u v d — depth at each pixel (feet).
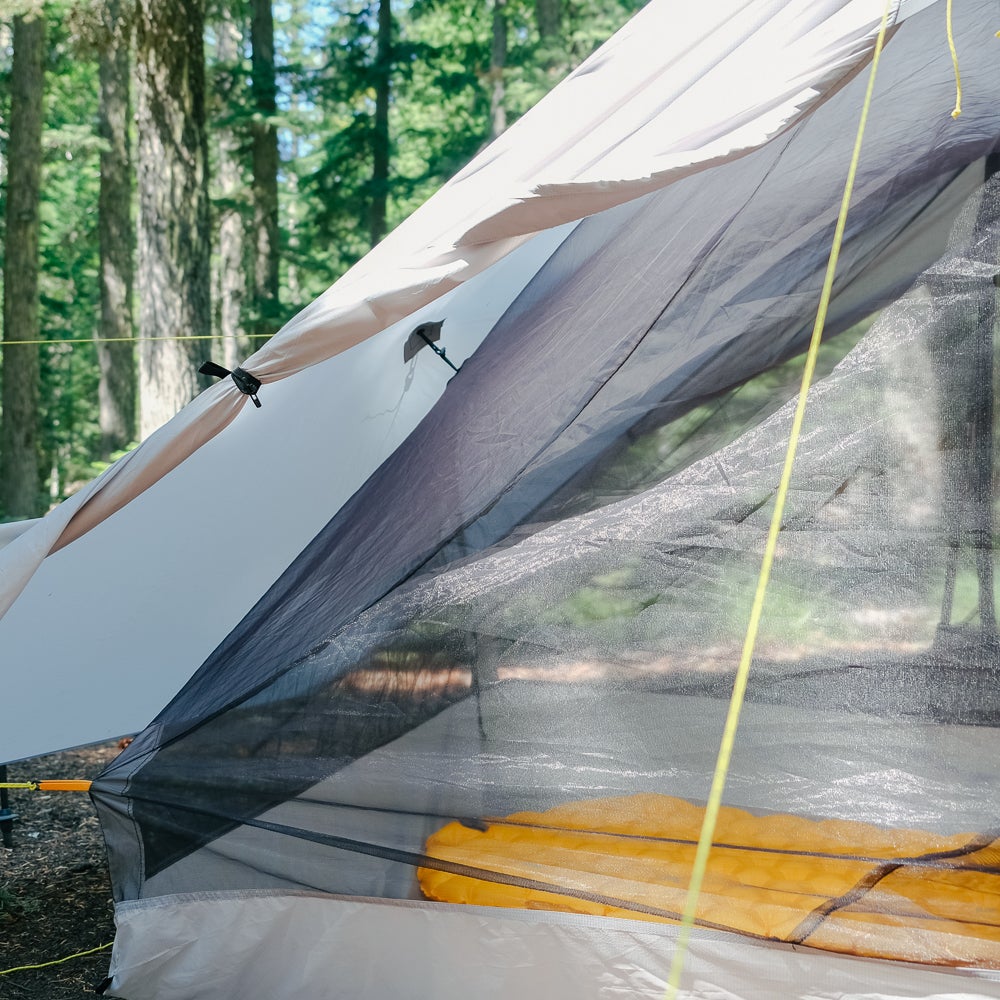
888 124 9.33
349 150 53.83
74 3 34.83
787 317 8.81
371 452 13.26
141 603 13.75
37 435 49.47
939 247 8.44
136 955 9.25
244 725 9.55
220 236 69.15
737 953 7.41
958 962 6.82
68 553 13.78
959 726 7.29
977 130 8.74
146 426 35.58
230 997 9.08
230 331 61.87
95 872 13.50
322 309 9.38
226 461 13.82
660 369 9.34
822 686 7.71
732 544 8.28
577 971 7.92
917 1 8.38
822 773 7.56
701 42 9.68
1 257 57.62
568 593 8.77
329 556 10.49
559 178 9.36
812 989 7.20
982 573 7.53
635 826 8.02
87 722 13.78
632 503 8.86
